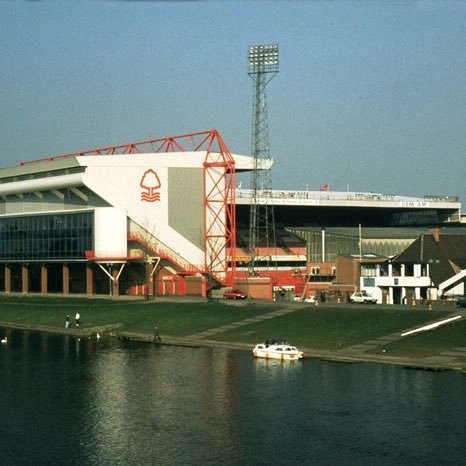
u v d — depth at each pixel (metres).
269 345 143.88
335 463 88.44
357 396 113.38
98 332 183.12
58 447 95.38
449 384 118.00
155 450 93.62
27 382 128.75
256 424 102.31
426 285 195.62
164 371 134.50
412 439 95.25
